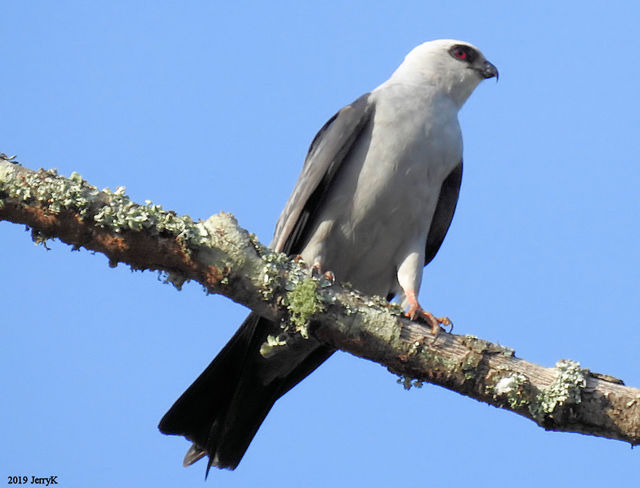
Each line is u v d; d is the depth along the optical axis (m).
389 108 9.96
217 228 7.19
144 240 6.98
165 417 9.11
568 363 7.11
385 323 7.29
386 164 9.76
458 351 7.22
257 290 7.24
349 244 10.01
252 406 9.50
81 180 6.95
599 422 6.98
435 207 10.46
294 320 7.27
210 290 7.28
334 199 9.87
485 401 7.25
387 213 9.84
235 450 9.40
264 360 9.33
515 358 7.21
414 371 7.30
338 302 7.30
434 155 9.96
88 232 6.93
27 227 7.01
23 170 6.93
